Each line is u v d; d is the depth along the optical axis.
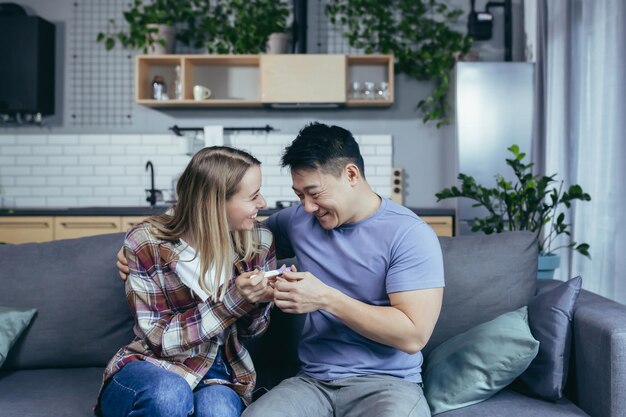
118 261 1.87
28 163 5.05
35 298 1.95
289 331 1.98
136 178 5.04
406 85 5.00
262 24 4.85
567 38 3.53
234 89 5.02
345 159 1.59
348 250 1.66
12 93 4.70
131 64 5.02
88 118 5.04
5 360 1.92
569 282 1.77
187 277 1.67
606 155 3.11
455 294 1.93
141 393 1.46
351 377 1.63
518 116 4.29
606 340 1.53
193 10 4.96
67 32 5.02
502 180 2.95
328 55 4.58
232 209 1.66
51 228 4.32
